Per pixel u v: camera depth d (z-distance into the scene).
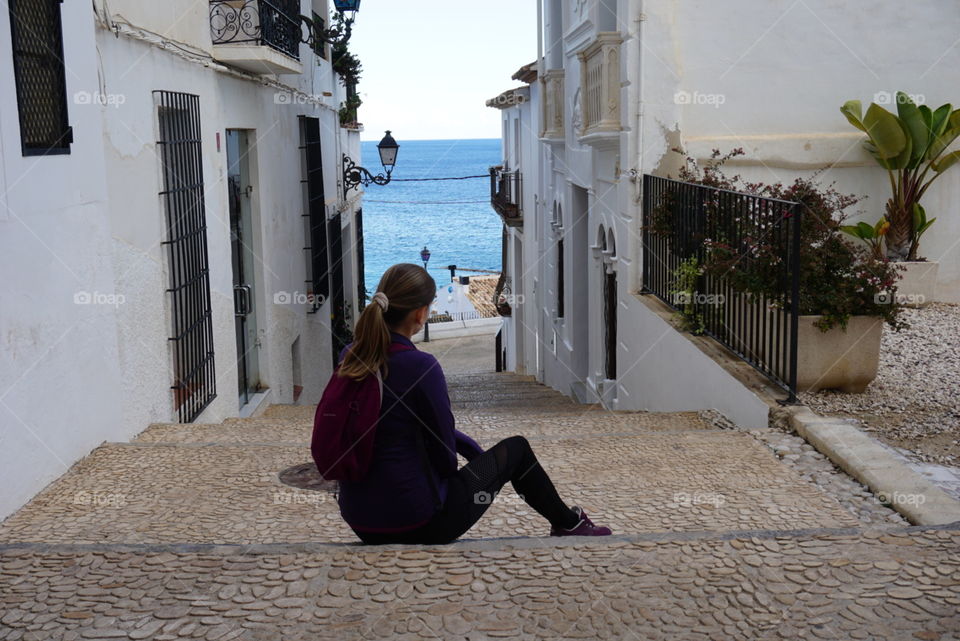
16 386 5.16
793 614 3.12
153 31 7.77
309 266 15.30
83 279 6.16
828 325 6.79
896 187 10.67
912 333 9.01
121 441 6.89
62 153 5.80
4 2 5.06
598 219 12.70
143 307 7.47
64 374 5.85
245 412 10.62
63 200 5.83
